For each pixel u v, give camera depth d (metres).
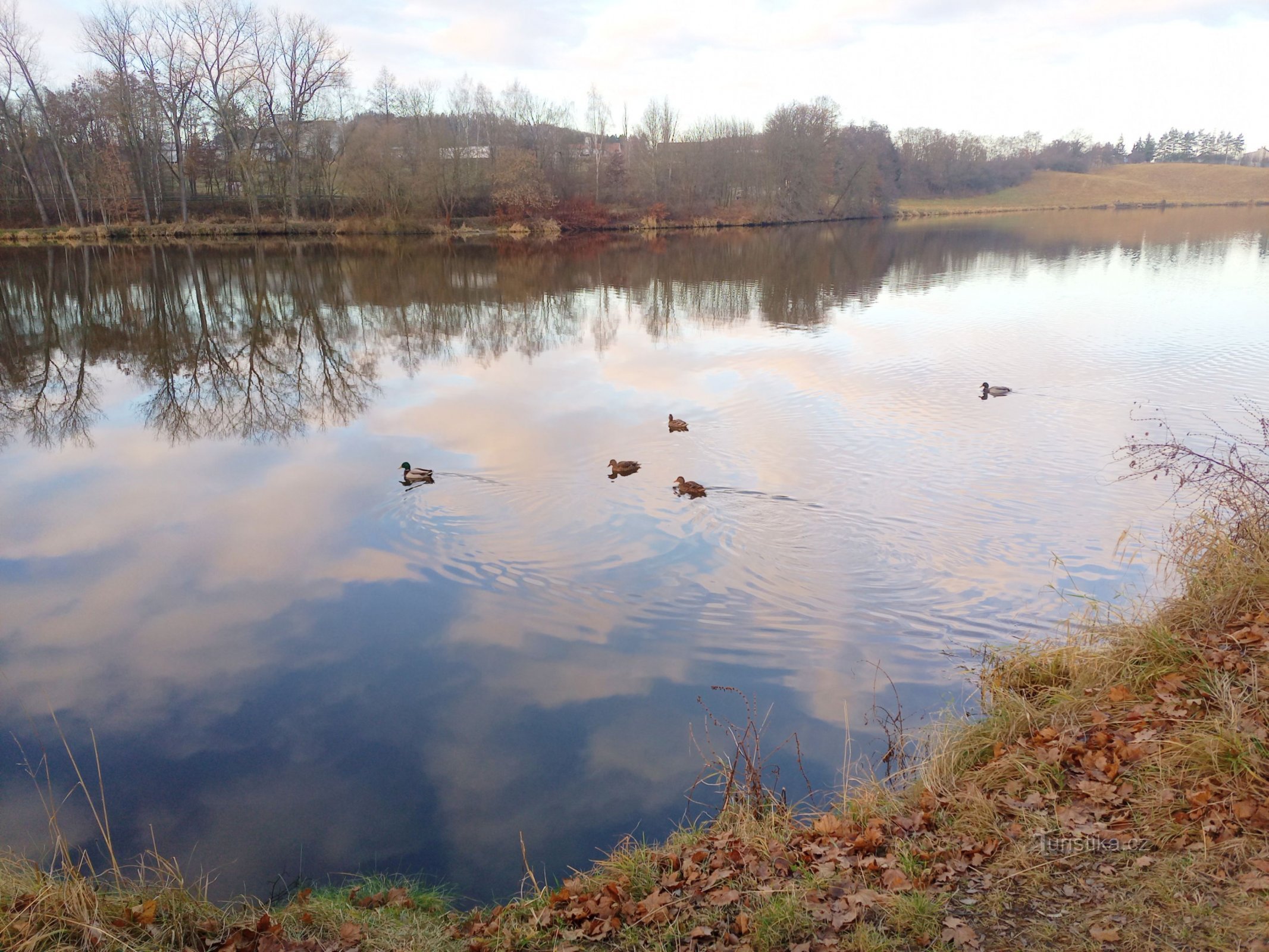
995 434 14.65
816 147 77.31
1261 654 5.71
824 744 6.90
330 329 27.67
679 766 6.79
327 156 62.56
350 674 8.43
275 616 9.61
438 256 48.19
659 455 14.24
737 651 8.46
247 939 4.81
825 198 82.50
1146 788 4.84
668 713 7.52
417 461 14.61
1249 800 4.47
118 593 10.24
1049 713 6.07
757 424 15.85
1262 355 19.67
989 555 10.15
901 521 11.20
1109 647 6.71
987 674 7.50
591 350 23.77
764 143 78.25
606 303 31.73
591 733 7.30
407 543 11.38
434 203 62.34
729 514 11.68
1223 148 177.38
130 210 59.12
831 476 12.93
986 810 5.02
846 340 23.70
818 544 10.70
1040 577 9.56
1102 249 49.25
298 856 6.00
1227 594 6.58
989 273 38.41
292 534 11.85
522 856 5.90
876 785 5.88
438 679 8.25
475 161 66.19
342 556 11.09
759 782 6.05
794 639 8.63
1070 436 14.43
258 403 19.14
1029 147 145.75
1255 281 33.06
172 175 63.84
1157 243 52.41
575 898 5.05
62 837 6.15
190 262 44.12
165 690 8.22
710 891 4.84
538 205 64.12
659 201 72.69
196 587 10.38
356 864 5.90
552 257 48.09
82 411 18.81
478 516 12.09
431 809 6.45
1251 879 3.99
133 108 55.53
